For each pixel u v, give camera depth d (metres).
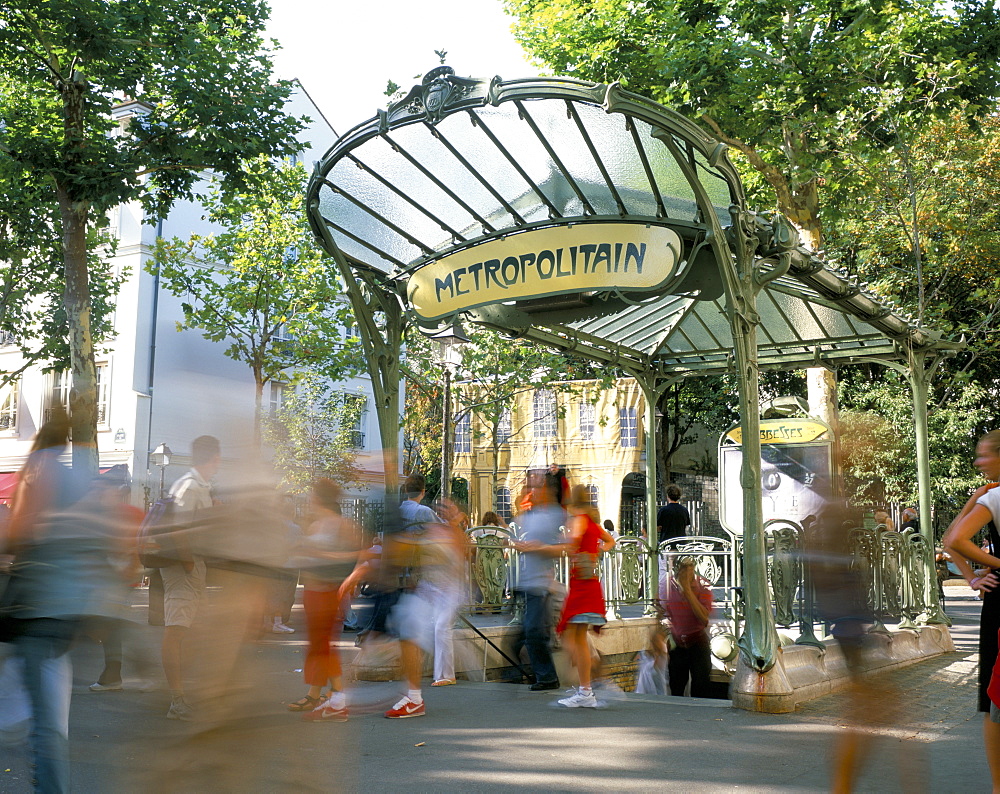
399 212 9.30
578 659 7.71
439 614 8.85
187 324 23.86
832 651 9.30
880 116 17.17
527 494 10.67
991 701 4.37
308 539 5.92
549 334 12.03
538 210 9.00
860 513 5.11
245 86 20.31
